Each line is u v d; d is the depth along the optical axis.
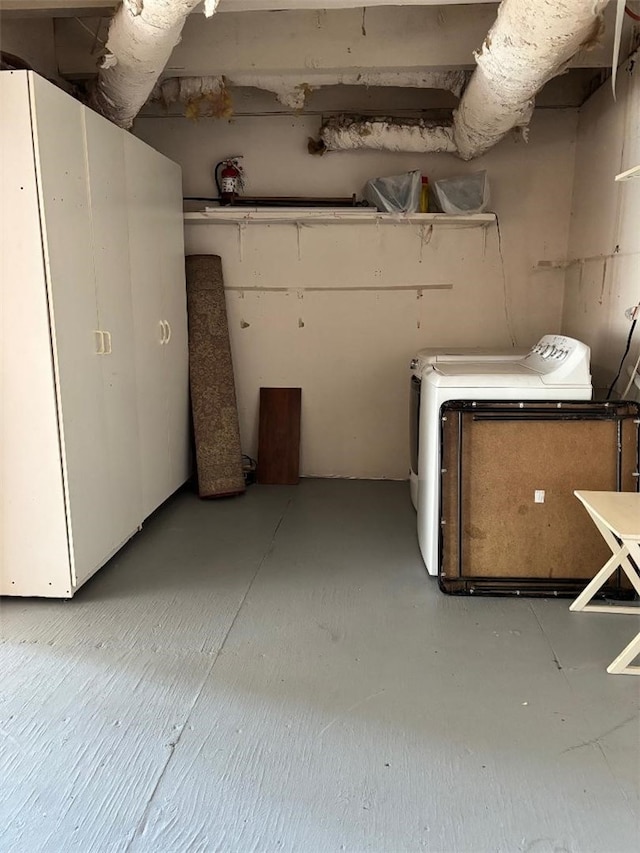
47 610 2.52
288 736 1.79
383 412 4.32
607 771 1.66
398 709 1.91
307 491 4.12
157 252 3.42
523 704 1.93
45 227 2.28
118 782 1.62
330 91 3.99
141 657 2.19
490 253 4.09
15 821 1.50
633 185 2.94
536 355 3.03
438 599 2.62
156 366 3.43
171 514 3.67
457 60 3.08
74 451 2.51
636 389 2.82
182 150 4.13
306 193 4.13
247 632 2.36
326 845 1.44
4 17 2.88
